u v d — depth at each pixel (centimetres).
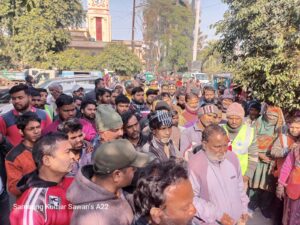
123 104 438
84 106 404
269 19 548
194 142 358
